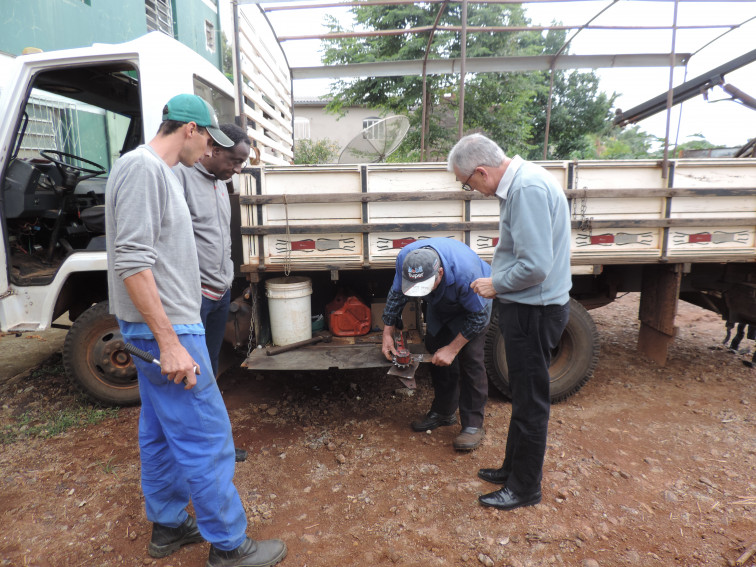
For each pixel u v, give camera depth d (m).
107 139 5.04
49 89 3.63
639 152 14.30
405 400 3.59
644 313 3.64
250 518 2.27
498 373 3.38
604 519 2.23
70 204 3.72
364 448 2.90
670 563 1.96
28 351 4.70
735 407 3.40
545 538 2.10
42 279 3.25
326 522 2.25
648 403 3.49
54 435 3.06
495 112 10.66
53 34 6.69
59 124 5.19
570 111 15.01
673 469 2.64
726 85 4.73
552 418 3.26
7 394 3.69
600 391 3.71
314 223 3.02
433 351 2.98
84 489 2.51
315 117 17.97
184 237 1.77
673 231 3.19
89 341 3.33
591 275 3.65
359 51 9.42
